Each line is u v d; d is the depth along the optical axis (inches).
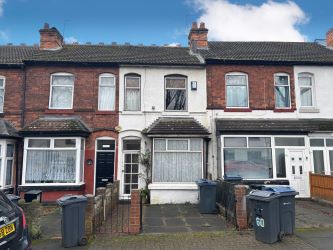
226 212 388.2
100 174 553.0
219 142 554.6
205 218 398.0
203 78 591.2
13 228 187.0
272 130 549.0
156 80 584.4
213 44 705.0
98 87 576.4
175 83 595.2
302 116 590.6
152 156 536.7
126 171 561.6
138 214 322.0
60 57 585.0
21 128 549.0
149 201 519.2
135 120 569.3
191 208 473.1
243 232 317.7
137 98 584.4
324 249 268.4
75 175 528.7
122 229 336.5
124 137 564.1
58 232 329.4
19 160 544.1
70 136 530.9
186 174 535.2
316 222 360.5
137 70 584.4
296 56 624.1
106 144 563.5
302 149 559.5
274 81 599.2
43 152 533.3
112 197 449.7
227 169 550.3
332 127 560.7
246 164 553.3
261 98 589.6
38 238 304.5
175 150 540.4
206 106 581.0
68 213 283.7
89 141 556.7
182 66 587.5
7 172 525.7
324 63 604.7
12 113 556.7
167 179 532.4
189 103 581.3
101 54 619.2
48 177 528.7
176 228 344.5
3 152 508.4
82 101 567.8
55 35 636.1
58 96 574.2
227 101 592.1
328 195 485.1
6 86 565.3
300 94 605.0
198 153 541.3
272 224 286.0
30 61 563.5
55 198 513.3
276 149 558.9
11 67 569.0
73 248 278.1
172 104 588.4
